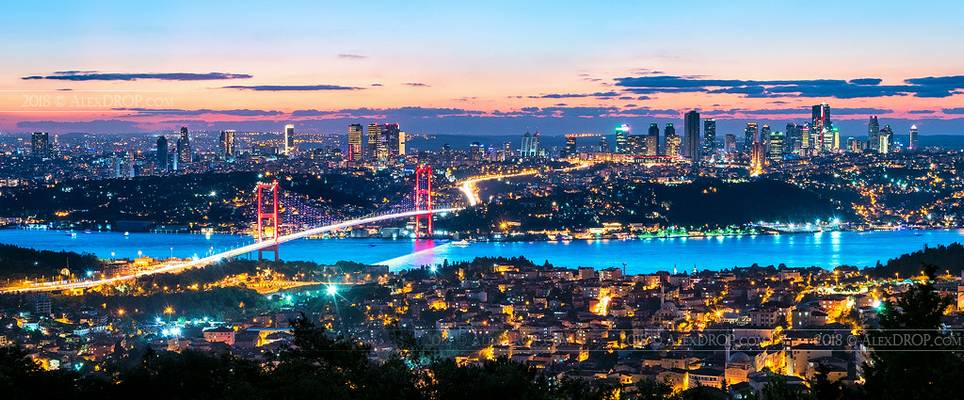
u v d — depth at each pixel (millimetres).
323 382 169750
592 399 190125
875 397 151625
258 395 169875
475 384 170000
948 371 145250
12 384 178250
